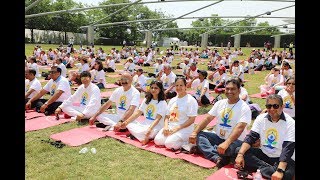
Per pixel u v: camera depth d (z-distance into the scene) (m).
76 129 5.93
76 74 11.69
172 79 9.51
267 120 4.05
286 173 3.64
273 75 10.20
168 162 4.52
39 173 4.06
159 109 5.40
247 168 4.11
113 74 15.95
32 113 6.98
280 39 55.97
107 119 6.04
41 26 52.22
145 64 21.69
